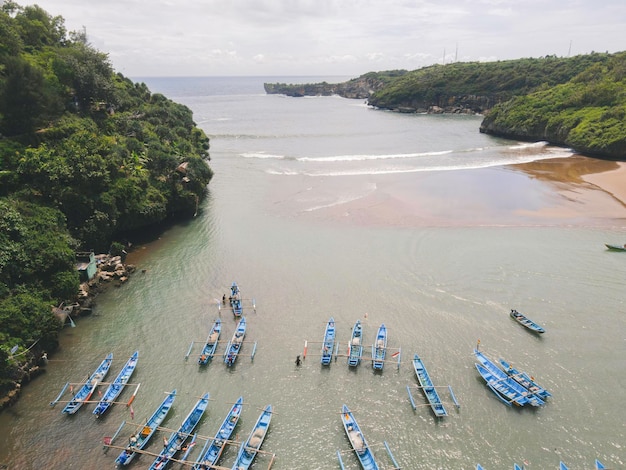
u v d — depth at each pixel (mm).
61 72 86062
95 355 44812
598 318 48750
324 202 85500
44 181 58594
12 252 46812
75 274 51875
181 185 78250
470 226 73250
